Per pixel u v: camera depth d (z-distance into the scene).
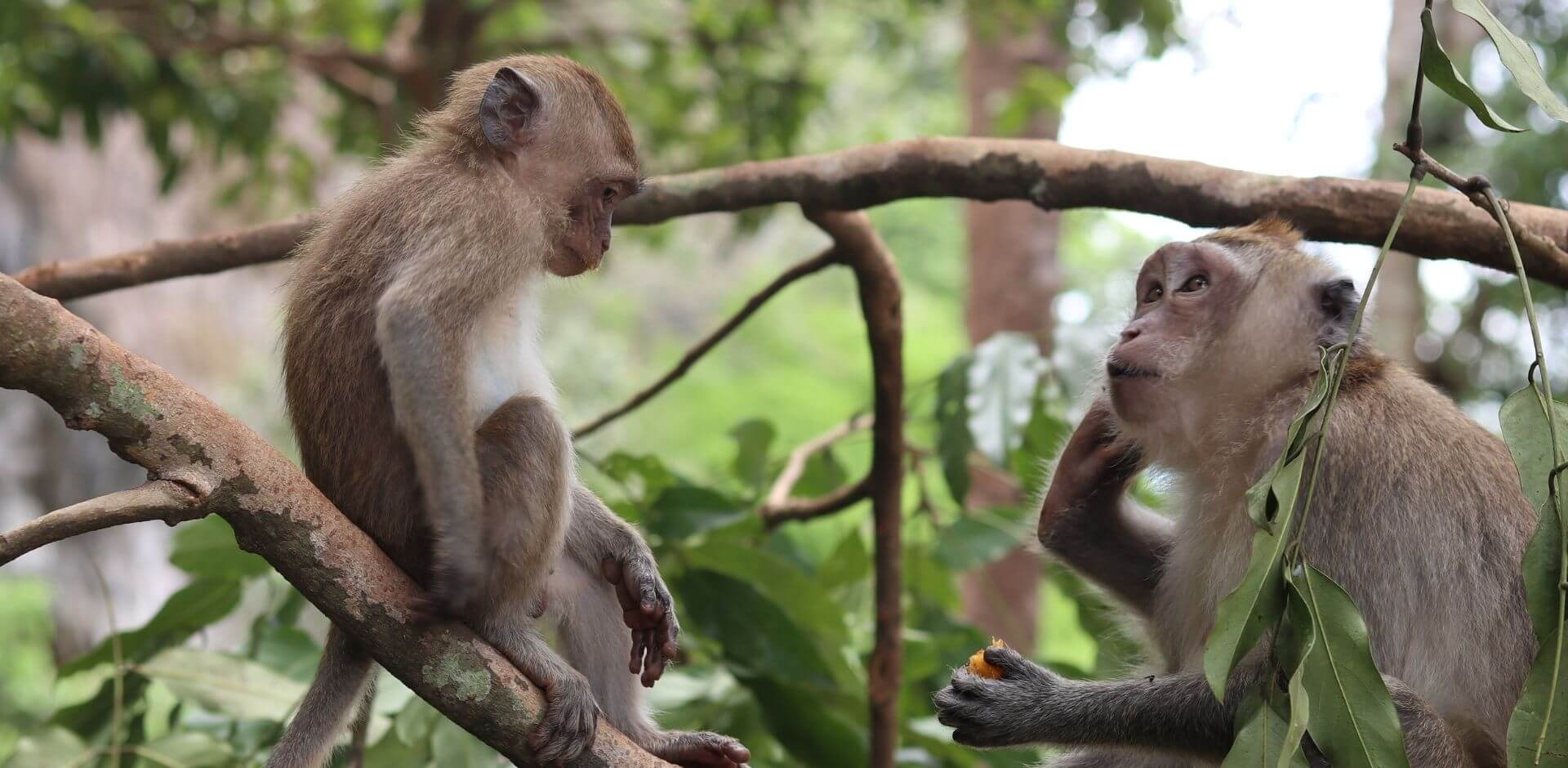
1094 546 5.73
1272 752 3.62
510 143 4.68
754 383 28.28
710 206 6.54
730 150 12.53
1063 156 6.13
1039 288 15.83
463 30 12.20
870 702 6.99
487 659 3.81
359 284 4.21
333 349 4.20
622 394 26.06
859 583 8.20
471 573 3.74
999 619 14.16
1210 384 5.20
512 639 3.98
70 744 5.85
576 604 4.75
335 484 4.19
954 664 7.59
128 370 3.43
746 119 12.55
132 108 11.48
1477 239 5.56
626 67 13.00
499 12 12.66
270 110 12.12
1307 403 3.76
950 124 20.33
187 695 5.80
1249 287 5.22
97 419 3.38
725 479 8.31
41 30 10.37
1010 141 6.27
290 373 4.34
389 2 12.91
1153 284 5.43
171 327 20.75
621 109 4.99
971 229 16.20
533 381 4.66
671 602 4.62
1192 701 4.59
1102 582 5.74
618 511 6.85
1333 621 3.59
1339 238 5.79
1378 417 4.88
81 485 19.53
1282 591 3.61
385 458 4.13
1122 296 6.26
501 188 4.32
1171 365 5.21
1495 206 3.69
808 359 30.11
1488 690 4.67
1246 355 5.15
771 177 6.50
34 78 10.65
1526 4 14.25
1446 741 4.36
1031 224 15.86
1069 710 4.69
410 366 3.86
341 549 3.68
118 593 19.47
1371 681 3.55
